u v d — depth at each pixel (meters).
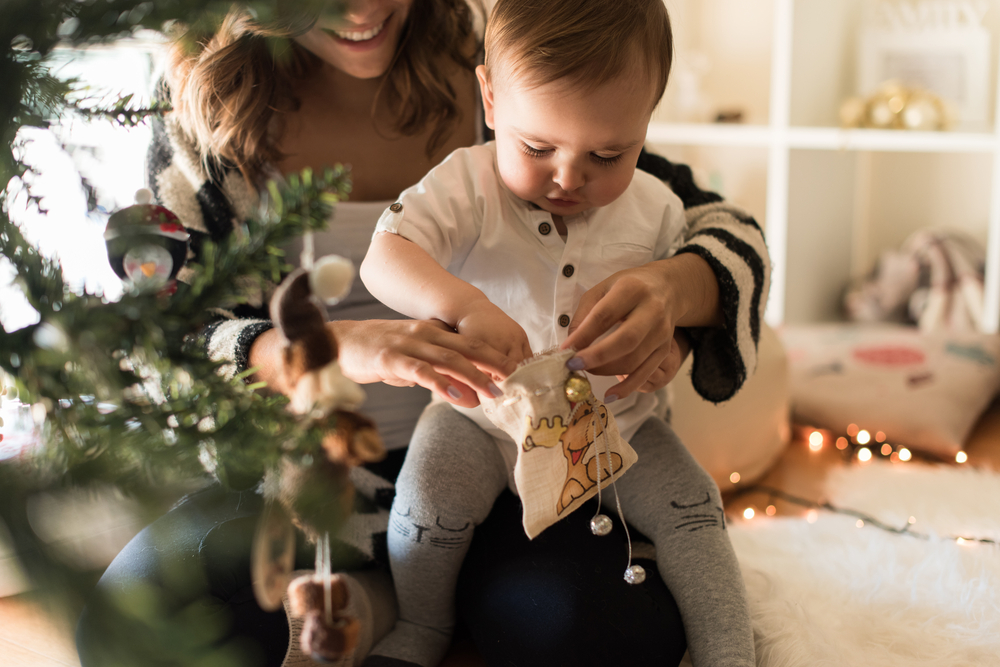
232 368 0.73
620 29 0.74
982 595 0.94
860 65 2.23
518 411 0.66
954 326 2.07
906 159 2.40
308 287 0.46
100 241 0.63
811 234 2.20
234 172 0.97
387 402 1.02
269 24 0.47
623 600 0.79
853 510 1.22
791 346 1.86
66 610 0.40
